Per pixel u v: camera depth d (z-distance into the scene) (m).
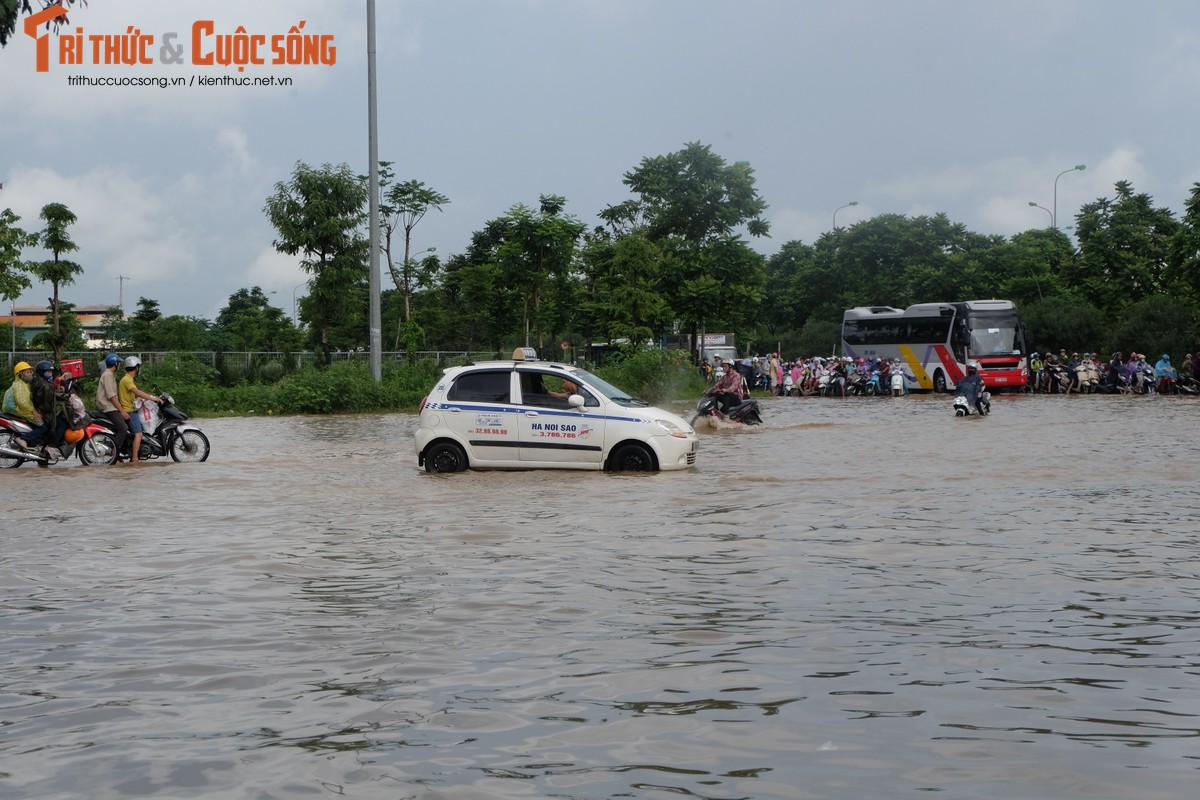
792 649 5.80
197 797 3.79
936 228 76.69
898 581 7.68
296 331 80.12
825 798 3.73
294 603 7.12
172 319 80.38
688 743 4.31
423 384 39.03
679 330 57.28
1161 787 3.79
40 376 18.19
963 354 48.97
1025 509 11.48
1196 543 9.23
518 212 53.34
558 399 16.48
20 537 10.16
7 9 23.80
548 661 5.60
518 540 9.72
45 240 55.91
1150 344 56.22
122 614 6.83
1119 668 5.38
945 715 4.64
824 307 82.00
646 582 7.71
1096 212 67.12
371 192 37.16
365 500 12.94
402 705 4.86
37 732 4.54
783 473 15.57
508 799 3.74
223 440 23.75
